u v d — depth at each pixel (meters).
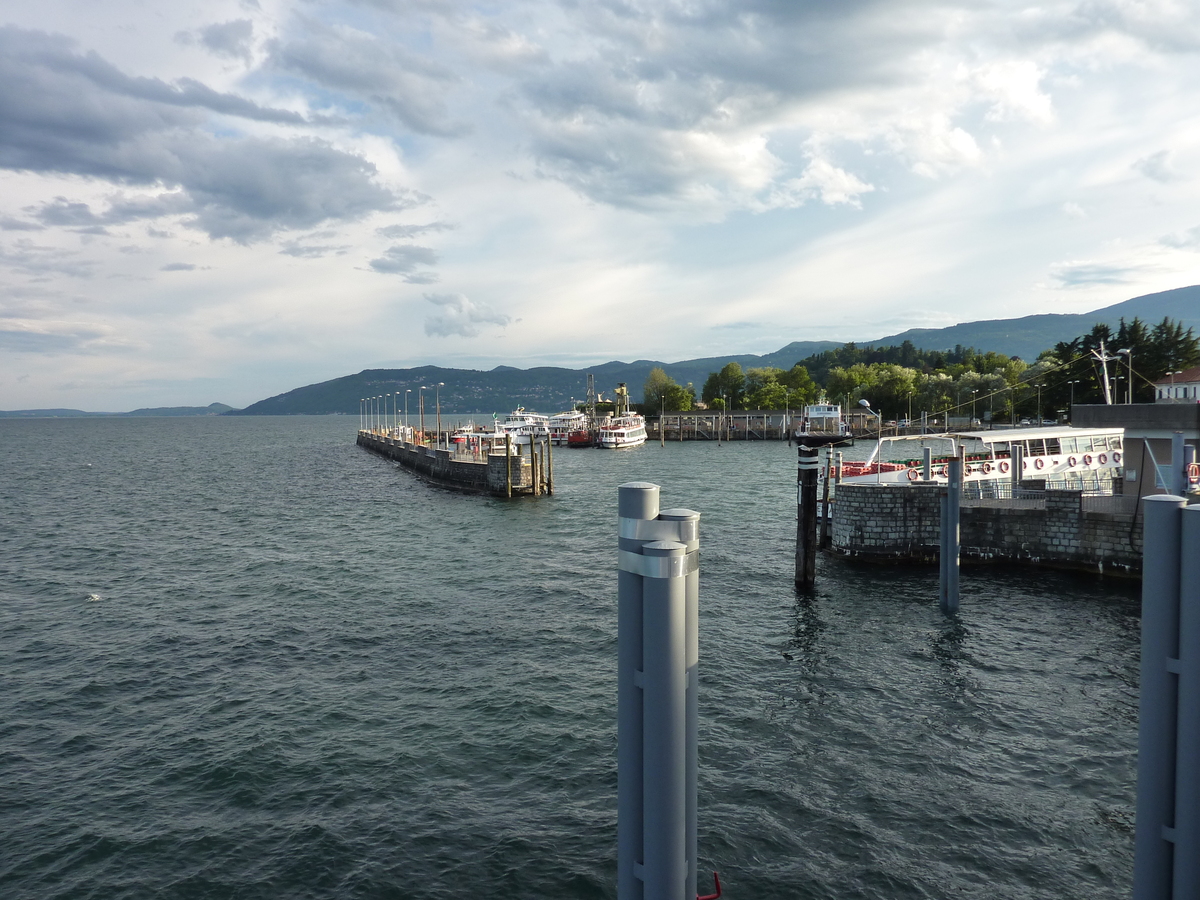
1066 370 110.88
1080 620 30.44
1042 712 21.98
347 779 18.84
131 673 26.31
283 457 147.88
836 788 18.02
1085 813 16.91
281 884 15.00
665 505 65.69
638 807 6.48
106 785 18.80
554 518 61.59
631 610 6.33
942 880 14.76
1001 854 15.52
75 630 31.42
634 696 6.40
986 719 21.56
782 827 16.48
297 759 19.89
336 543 51.16
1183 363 101.19
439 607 34.12
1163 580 6.91
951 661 26.19
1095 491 44.06
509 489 74.12
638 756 6.44
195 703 23.64
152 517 65.12
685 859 6.49
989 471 45.25
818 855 15.53
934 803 17.34
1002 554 38.12
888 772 18.72
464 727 21.61
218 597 36.69
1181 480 29.64
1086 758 19.28
